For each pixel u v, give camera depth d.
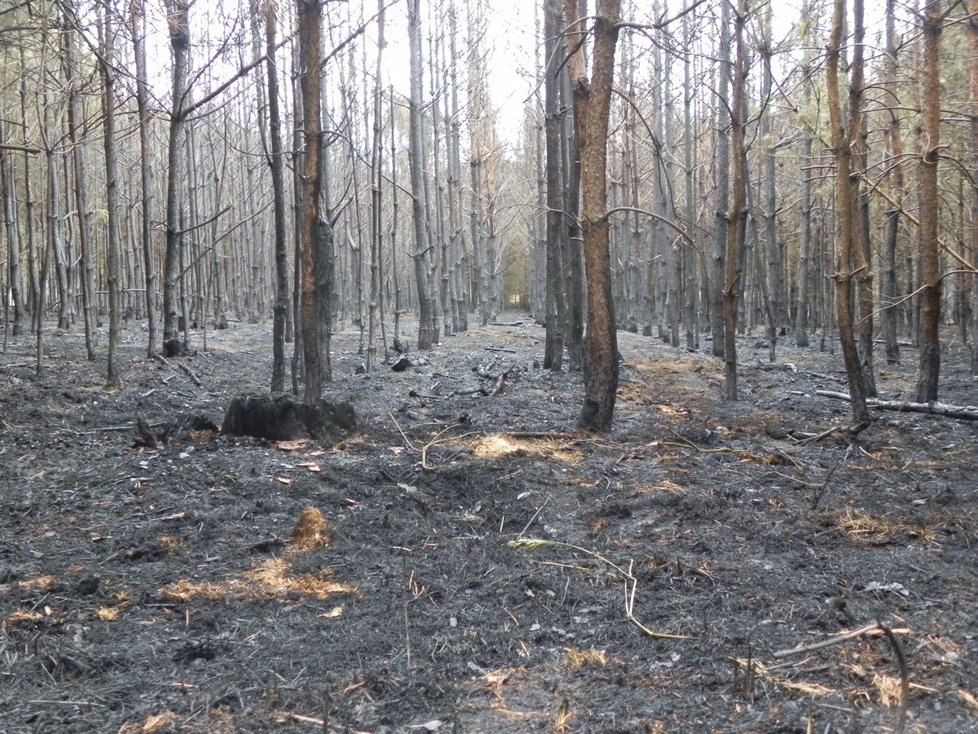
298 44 8.30
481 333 16.56
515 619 3.54
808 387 10.50
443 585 3.88
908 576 4.02
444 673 3.05
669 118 17.31
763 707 2.81
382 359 11.73
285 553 4.29
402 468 5.70
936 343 8.20
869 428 7.54
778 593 3.80
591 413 7.06
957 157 10.95
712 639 3.31
